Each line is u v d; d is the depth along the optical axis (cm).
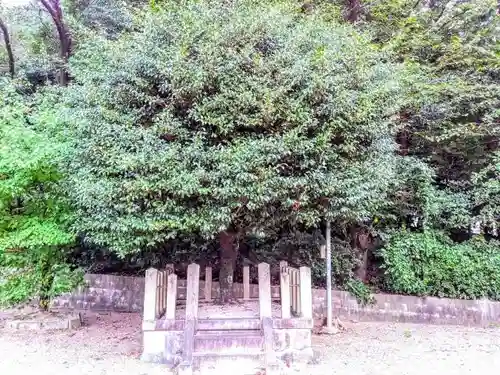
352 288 744
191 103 472
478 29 918
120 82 495
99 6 1068
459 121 817
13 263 597
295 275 513
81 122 480
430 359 504
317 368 461
